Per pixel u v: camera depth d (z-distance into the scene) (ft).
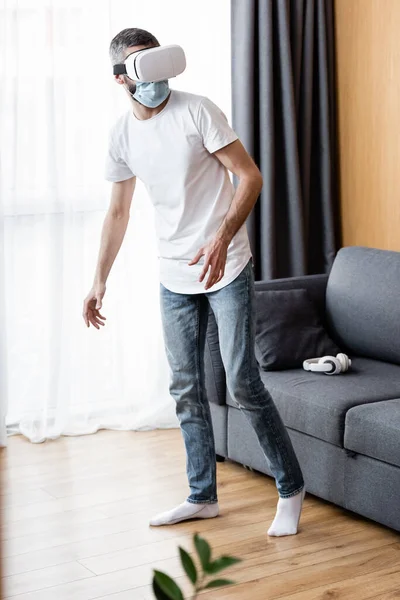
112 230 9.49
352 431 8.73
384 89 12.23
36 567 8.14
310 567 7.93
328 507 9.50
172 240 8.77
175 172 8.41
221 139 8.17
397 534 8.66
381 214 12.57
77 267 12.60
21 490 10.35
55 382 12.41
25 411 12.57
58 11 12.01
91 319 9.66
